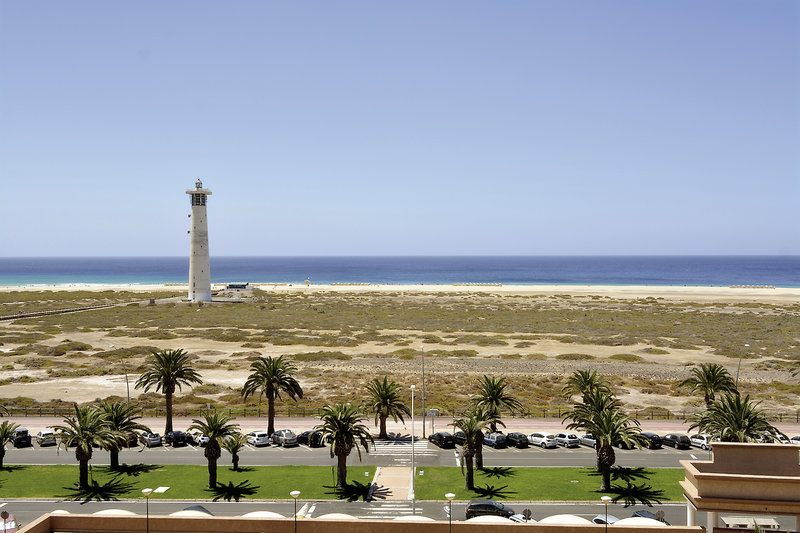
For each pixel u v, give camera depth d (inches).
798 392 2992.1
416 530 998.4
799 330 5132.9
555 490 1688.0
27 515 1494.8
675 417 2532.0
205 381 3262.8
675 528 962.7
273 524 1019.3
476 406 2010.3
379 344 4534.9
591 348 4379.9
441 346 4439.0
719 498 933.2
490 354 4131.4
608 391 2240.4
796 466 956.6
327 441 2183.8
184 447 2151.8
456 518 1485.0
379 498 1630.2
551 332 5167.3
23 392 2955.2
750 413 1718.8
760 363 3730.3
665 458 2006.6
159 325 5285.4
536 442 2169.0
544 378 3309.5
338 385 3115.2
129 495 1647.4
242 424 2427.4
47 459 1988.2
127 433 1918.1
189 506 1566.2
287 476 1814.7
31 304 6899.6
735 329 5241.1
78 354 3946.9
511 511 1456.7
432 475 1823.3
